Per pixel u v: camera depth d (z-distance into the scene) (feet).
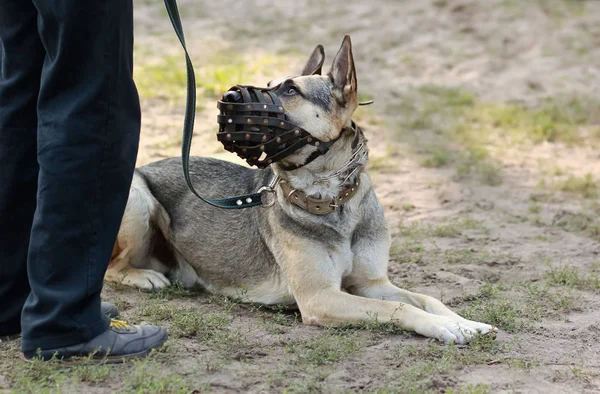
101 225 10.35
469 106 35.45
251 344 12.20
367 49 43.37
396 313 13.00
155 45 42.88
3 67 10.93
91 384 10.36
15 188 11.14
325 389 10.36
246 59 40.83
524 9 47.03
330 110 13.47
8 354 11.28
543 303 14.82
